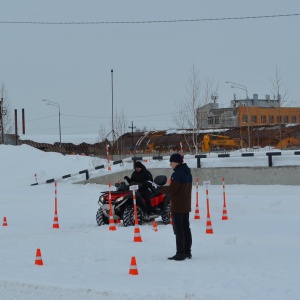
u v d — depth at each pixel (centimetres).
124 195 1952
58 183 3912
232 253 1348
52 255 1352
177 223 1262
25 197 3203
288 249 1398
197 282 1008
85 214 2466
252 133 6581
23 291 982
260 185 3250
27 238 1662
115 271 1140
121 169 3847
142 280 1038
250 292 923
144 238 1611
